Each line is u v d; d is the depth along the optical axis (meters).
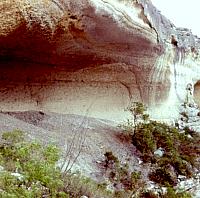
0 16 11.84
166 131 16.11
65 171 9.89
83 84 15.28
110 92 16.05
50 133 13.12
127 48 15.63
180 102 19.61
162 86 18.30
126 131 15.28
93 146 13.45
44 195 8.02
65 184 9.26
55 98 14.67
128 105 16.61
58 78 14.66
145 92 17.31
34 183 8.02
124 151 14.21
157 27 17.11
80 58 14.52
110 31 14.43
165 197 12.20
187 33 21.08
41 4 12.38
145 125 15.39
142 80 17.05
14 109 13.81
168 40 18.48
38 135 12.62
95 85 15.58
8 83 13.75
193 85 20.86
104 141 14.11
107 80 15.84
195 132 18.48
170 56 18.77
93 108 15.58
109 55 15.18
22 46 12.98
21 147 8.88
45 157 8.65
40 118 13.98
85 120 14.90
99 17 13.84
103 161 12.89
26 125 13.01
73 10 13.12
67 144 12.86
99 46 14.61
